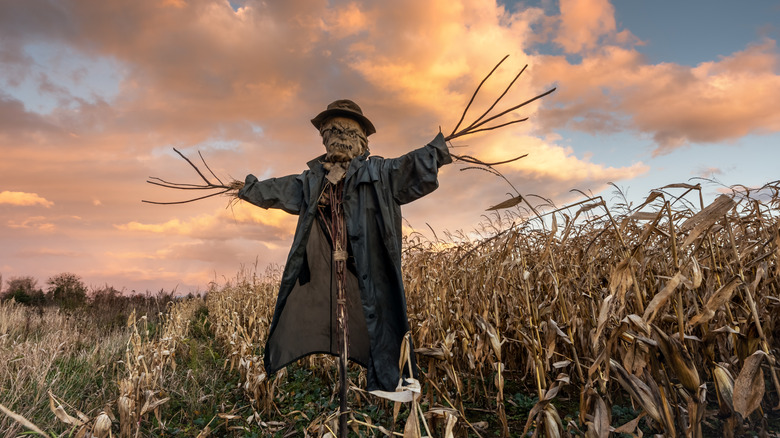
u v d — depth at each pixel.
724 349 3.25
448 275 4.91
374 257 3.42
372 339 3.28
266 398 4.43
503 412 3.10
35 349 5.45
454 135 3.28
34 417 3.75
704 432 3.27
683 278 2.36
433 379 3.46
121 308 14.52
